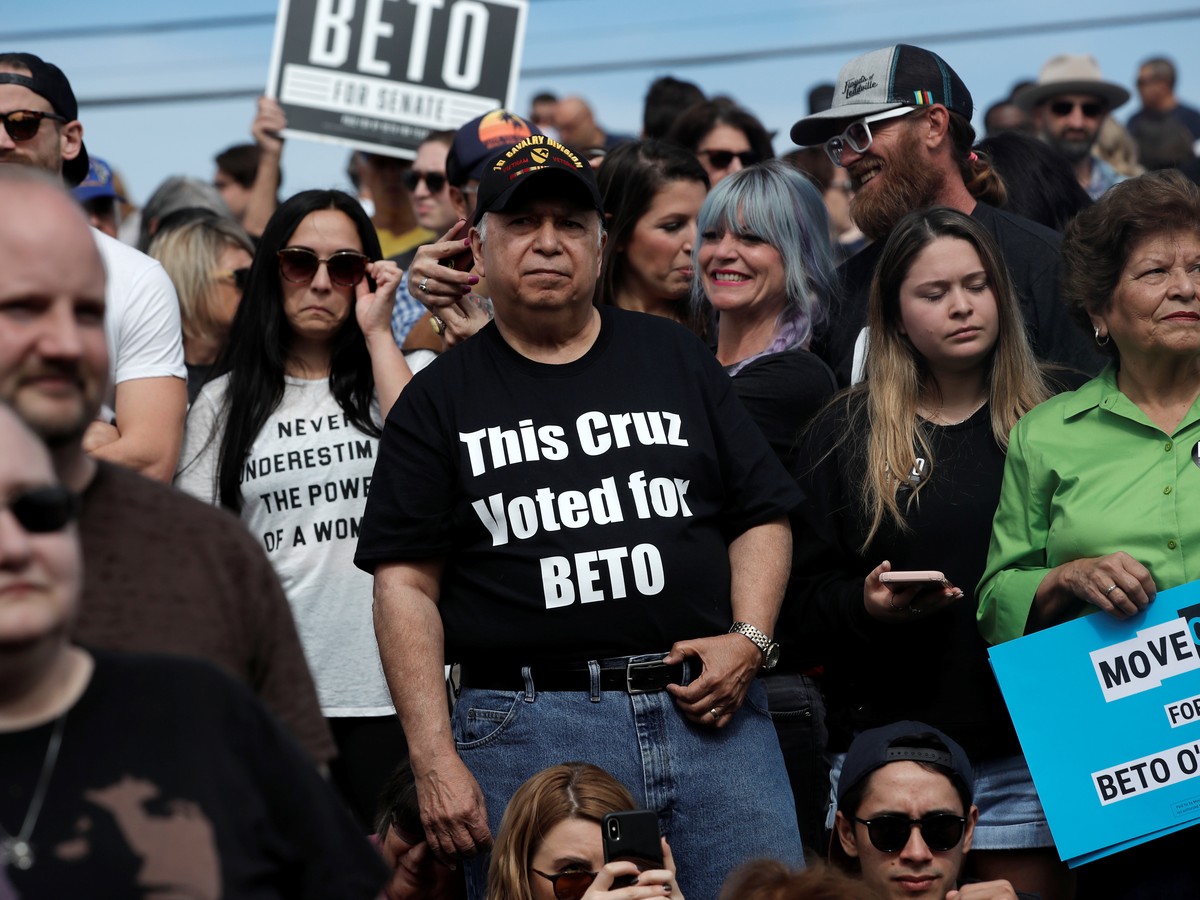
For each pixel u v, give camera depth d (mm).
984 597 5469
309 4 8844
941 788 5219
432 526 5055
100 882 2662
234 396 6309
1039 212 7414
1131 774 5062
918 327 5719
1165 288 5109
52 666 2770
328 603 6125
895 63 6832
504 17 8836
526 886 4754
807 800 5699
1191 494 5148
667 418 5102
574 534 4934
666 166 6914
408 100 8812
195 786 2760
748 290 6367
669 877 4379
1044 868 5582
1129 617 5113
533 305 5094
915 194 6785
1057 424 5441
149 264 5723
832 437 5871
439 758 4879
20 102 5980
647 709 4902
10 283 2920
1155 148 13273
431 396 5137
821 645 5766
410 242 9422
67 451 3074
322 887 2887
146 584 3105
